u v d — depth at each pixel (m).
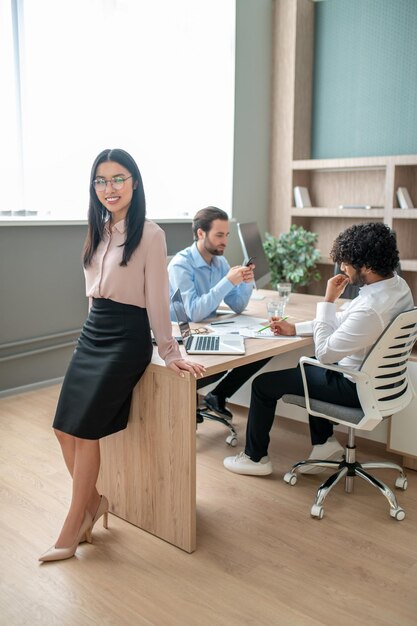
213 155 5.38
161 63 4.76
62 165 4.16
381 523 2.44
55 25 3.99
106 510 2.32
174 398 2.15
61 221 4.01
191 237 5.29
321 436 2.85
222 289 2.96
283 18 5.49
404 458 2.93
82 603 1.92
